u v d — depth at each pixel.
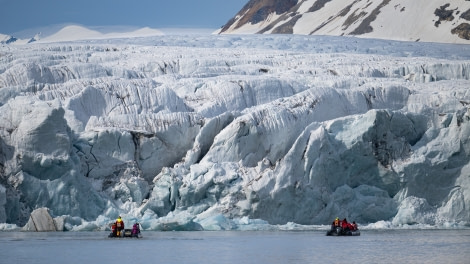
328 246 72.00
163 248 69.38
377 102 114.25
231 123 98.69
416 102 115.75
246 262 60.38
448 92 120.06
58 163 91.06
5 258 62.22
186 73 138.75
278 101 106.94
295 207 93.56
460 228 96.25
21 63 120.75
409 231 91.31
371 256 64.69
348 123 100.25
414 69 146.62
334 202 96.31
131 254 64.94
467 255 65.69
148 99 108.75
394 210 99.25
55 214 90.56
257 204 91.69
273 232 87.56
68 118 100.69
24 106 94.38
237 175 93.69
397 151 100.06
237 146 97.38
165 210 94.06
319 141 95.62
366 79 130.75
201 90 117.38
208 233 85.75
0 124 93.75
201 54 157.38
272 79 120.44
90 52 153.38
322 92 109.06
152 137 99.38
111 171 96.50
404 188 99.06
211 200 93.56
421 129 104.19
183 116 102.50
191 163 98.19
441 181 100.38
